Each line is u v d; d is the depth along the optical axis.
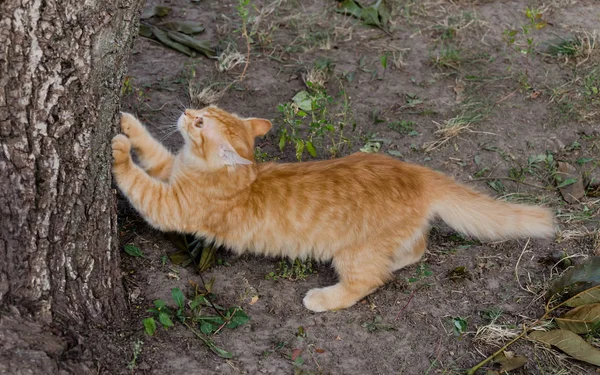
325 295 2.14
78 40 1.82
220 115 2.17
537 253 2.28
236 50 2.77
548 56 2.84
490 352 2.08
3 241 1.88
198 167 2.13
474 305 2.17
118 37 1.89
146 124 2.50
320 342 2.07
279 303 2.14
